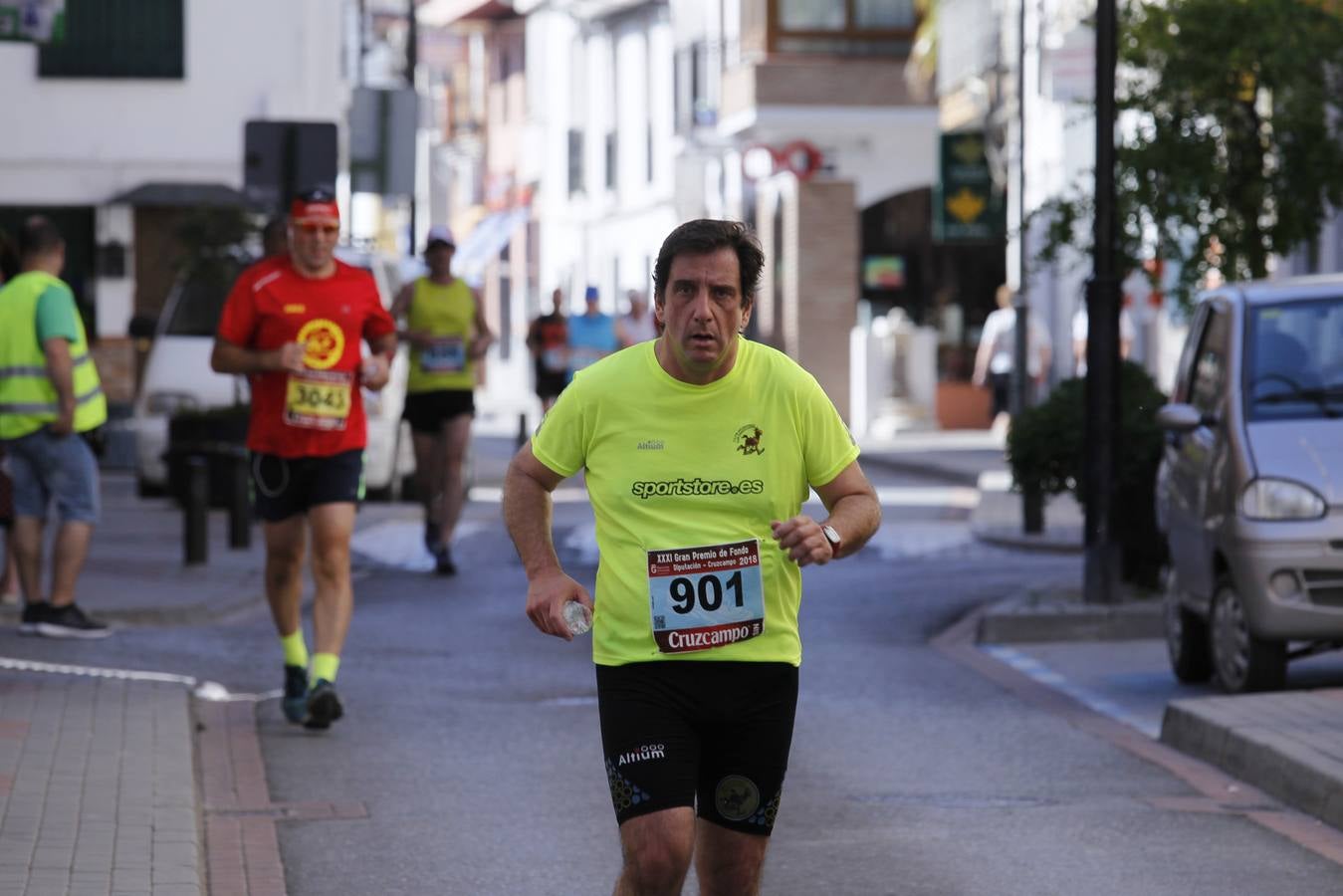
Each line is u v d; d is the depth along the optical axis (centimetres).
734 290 1249
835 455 1286
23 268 2953
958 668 3000
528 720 2519
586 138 12850
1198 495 2734
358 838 1897
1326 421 2638
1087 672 2972
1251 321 2769
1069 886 1736
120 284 7262
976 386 9225
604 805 2042
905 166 9175
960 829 1947
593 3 12031
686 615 1254
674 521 1266
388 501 5528
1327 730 2220
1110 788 2147
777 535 1230
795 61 9000
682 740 1254
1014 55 7969
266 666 2875
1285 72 3909
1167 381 6919
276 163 3969
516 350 14388
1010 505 5372
